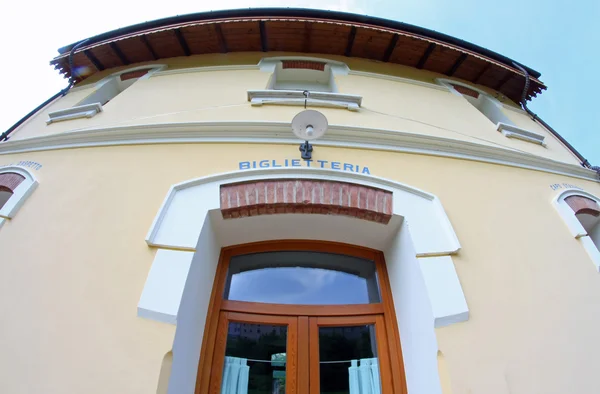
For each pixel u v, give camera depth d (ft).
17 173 12.07
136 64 20.07
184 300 8.27
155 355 7.42
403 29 19.29
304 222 10.86
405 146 12.96
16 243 9.75
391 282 11.01
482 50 20.35
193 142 12.12
